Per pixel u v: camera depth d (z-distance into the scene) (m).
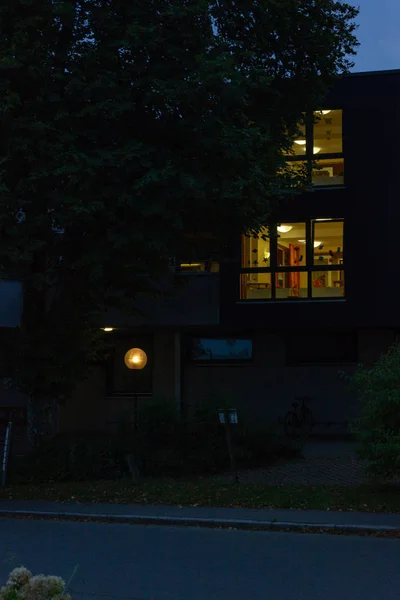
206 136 12.77
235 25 14.77
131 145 12.59
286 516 10.41
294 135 17.02
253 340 21.48
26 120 12.37
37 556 8.18
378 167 19.42
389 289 18.98
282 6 14.23
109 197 12.45
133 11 13.10
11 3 12.59
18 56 12.36
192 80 12.39
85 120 12.92
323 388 20.78
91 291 14.27
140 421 14.91
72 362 14.74
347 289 19.25
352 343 20.78
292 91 15.66
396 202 19.20
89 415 22.25
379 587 6.86
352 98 19.77
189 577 7.24
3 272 13.40
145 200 12.52
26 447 18.00
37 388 14.65
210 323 20.03
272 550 8.58
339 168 19.72
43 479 13.75
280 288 19.67
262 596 6.55
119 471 13.88
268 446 15.45
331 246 19.55
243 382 21.38
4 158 12.19
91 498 12.04
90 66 12.95
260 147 14.05
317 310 19.36
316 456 16.69
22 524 10.46
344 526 9.73
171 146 13.30
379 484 12.34
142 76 13.11
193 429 14.72
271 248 19.78
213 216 13.67
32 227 12.59
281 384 21.09
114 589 6.78
